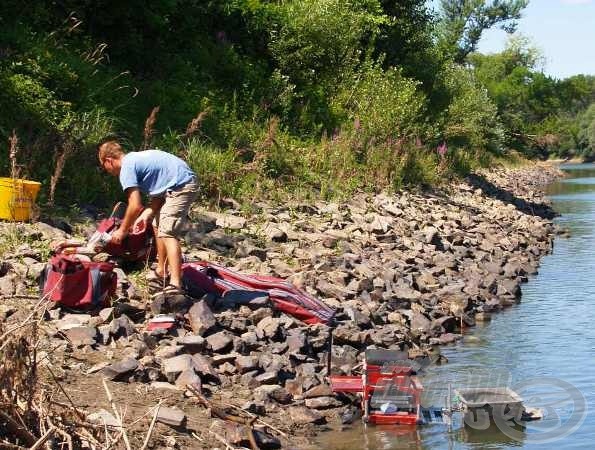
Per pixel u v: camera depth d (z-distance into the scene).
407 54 29.83
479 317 11.70
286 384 7.56
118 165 8.47
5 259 8.89
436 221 18.17
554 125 93.00
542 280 14.92
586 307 12.44
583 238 21.30
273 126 17.17
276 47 22.62
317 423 7.12
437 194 22.81
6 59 14.01
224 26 22.30
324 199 16.77
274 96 20.94
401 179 21.22
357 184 18.78
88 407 6.17
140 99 16.92
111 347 7.45
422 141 26.39
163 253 8.63
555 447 6.87
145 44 18.81
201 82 19.62
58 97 14.26
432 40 32.19
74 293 7.95
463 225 18.89
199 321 7.93
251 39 22.70
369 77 24.14
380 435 7.03
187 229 11.62
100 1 17.52
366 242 13.90
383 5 28.59
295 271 11.04
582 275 15.39
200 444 6.16
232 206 14.12
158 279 8.73
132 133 15.11
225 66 20.78
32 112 12.94
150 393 6.76
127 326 7.73
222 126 17.50
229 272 9.12
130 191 8.28
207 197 14.16
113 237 8.66
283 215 14.37
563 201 34.06
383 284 11.35
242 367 7.51
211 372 7.28
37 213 10.40
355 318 9.56
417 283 12.17
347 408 7.45
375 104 22.59
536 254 18.08
